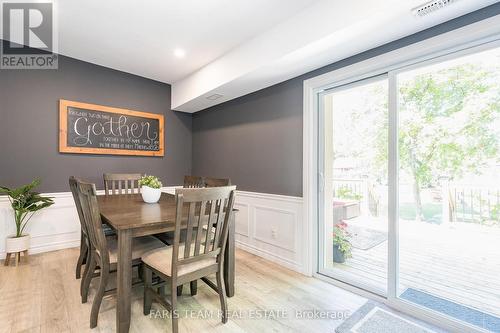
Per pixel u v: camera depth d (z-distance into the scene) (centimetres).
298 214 261
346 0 173
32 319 170
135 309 186
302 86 259
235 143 347
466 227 195
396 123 197
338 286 228
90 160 329
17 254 256
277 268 267
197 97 343
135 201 244
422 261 248
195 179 293
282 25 221
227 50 281
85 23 234
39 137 293
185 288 220
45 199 268
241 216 332
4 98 273
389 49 194
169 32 247
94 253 187
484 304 191
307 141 252
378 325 171
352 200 248
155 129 386
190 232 155
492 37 154
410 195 205
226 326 169
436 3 147
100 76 333
